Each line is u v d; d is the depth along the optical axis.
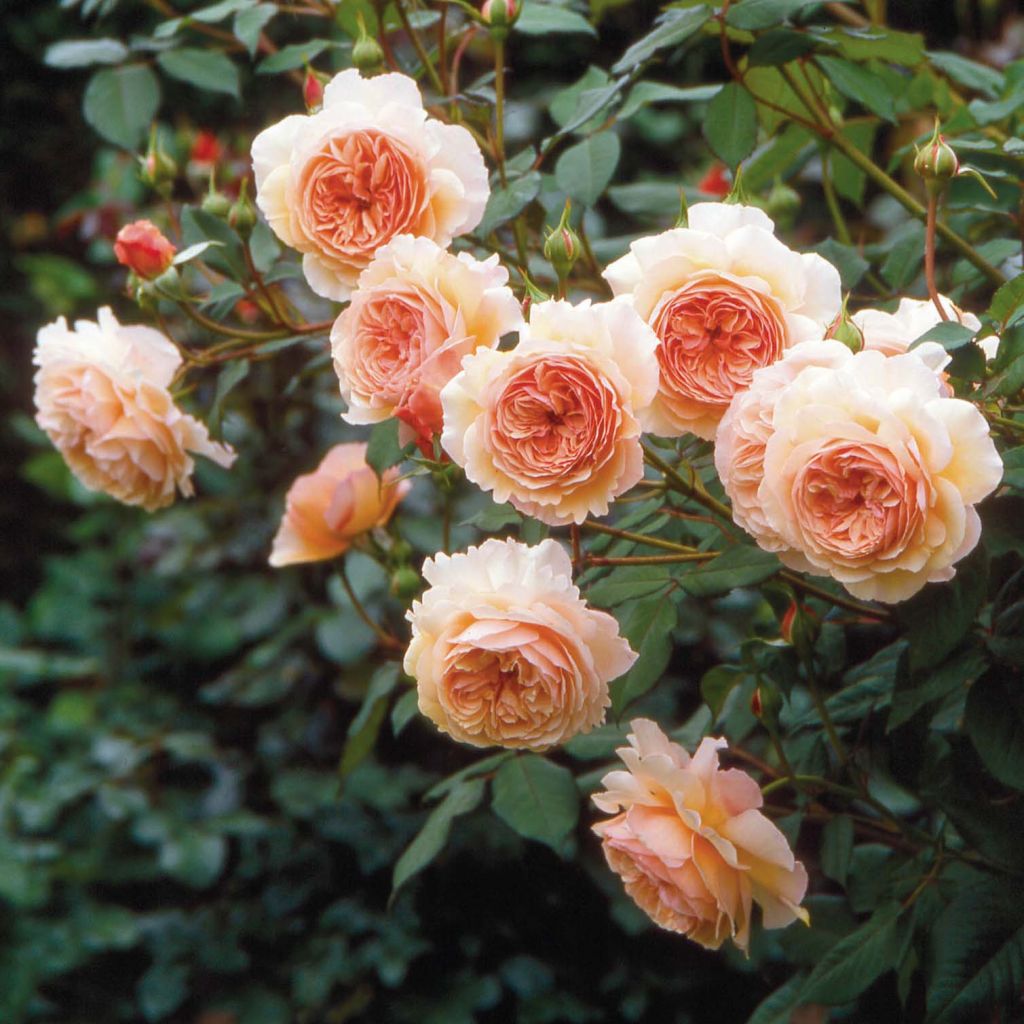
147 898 2.24
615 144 1.19
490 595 0.98
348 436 2.14
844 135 1.31
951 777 1.05
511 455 0.96
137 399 1.18
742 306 0.96
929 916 1.09
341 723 2.08
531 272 1.21
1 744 2.36
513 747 0.99
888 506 0.91
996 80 1.27
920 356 0.95
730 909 0.99
